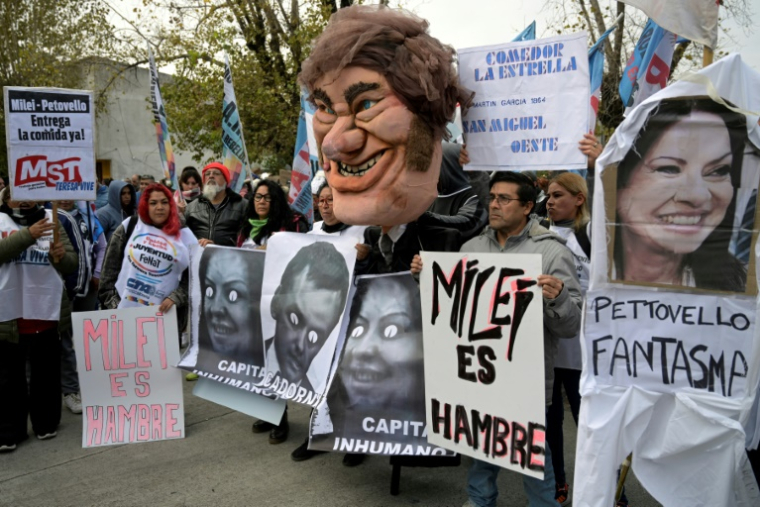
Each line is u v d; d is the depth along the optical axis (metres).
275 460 4.21
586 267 3.63
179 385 4.58
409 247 3.51
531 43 2.98
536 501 3.03
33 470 4.07
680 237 2.39
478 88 3.12
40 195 4.23
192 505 3.60
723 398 2.38
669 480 2.51
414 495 3.70
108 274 4.79
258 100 13.55
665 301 2.45
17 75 19.14
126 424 4.54
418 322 3.35
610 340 2.56
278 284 3.96
